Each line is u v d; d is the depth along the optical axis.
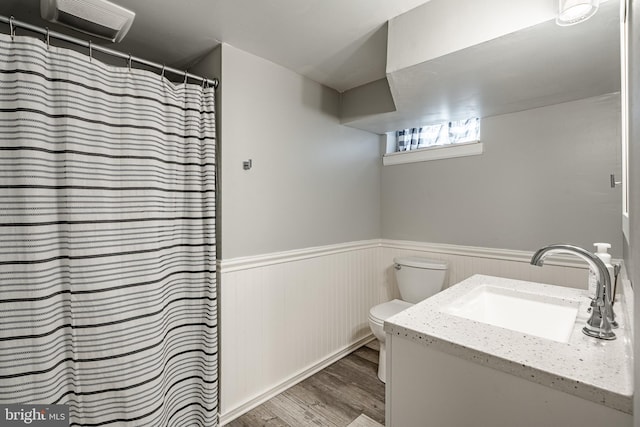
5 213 1.17
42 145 1.21
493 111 2.13
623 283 1.16
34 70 1.19
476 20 1.24
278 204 2.04
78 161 1.30
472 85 1.67
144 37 1.69
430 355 0.95
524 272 2.09
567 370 0.74
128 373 1.39
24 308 1.18
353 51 1.85
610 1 0.97
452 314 1.23
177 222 1.67
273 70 2.00
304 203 2.22
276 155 2.03
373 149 2.86
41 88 1.21
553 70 1.48
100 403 1.35
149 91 1.51
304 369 2.21
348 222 2.61
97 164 1.35
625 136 0.98
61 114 1.26
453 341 0.90
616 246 1.76
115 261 1.39
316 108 2.31
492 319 1.46
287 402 1.93
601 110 1.81
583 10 1.01
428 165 2.60
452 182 2.46
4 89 1.17
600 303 0.95
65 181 1.27
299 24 1.58
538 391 0.76
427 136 2.71
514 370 0.78
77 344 1.31
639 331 0.42
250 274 1.88
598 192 1.82
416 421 0.99
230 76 1.78
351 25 1.59
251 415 1.81
